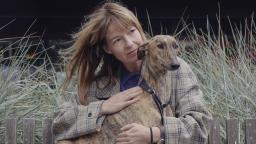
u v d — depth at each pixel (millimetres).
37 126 3967
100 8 2922
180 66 2891
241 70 4715
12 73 4441
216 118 3648
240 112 4199
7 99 4211
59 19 8219
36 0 7941
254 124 3588
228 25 8141
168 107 2811
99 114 2826
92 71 2984
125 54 2836
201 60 4824
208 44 5152
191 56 4875
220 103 4266
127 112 2783
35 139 3924
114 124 2795
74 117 2895
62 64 5133
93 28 2879
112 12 2855
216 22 8141
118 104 2803
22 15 7996
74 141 2908
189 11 7992
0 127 3963
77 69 3023
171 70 2828
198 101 2793
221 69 4648
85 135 2879
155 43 2852
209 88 4402
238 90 4371
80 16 7988
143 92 2812
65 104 3061
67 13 7992
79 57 2986
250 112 4227
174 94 2850
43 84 4512
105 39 2891
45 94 4438
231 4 7969
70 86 4172
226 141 3609
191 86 2850
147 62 2852
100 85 2969
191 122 2697
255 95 4367
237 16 7992
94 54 2973
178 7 7977
